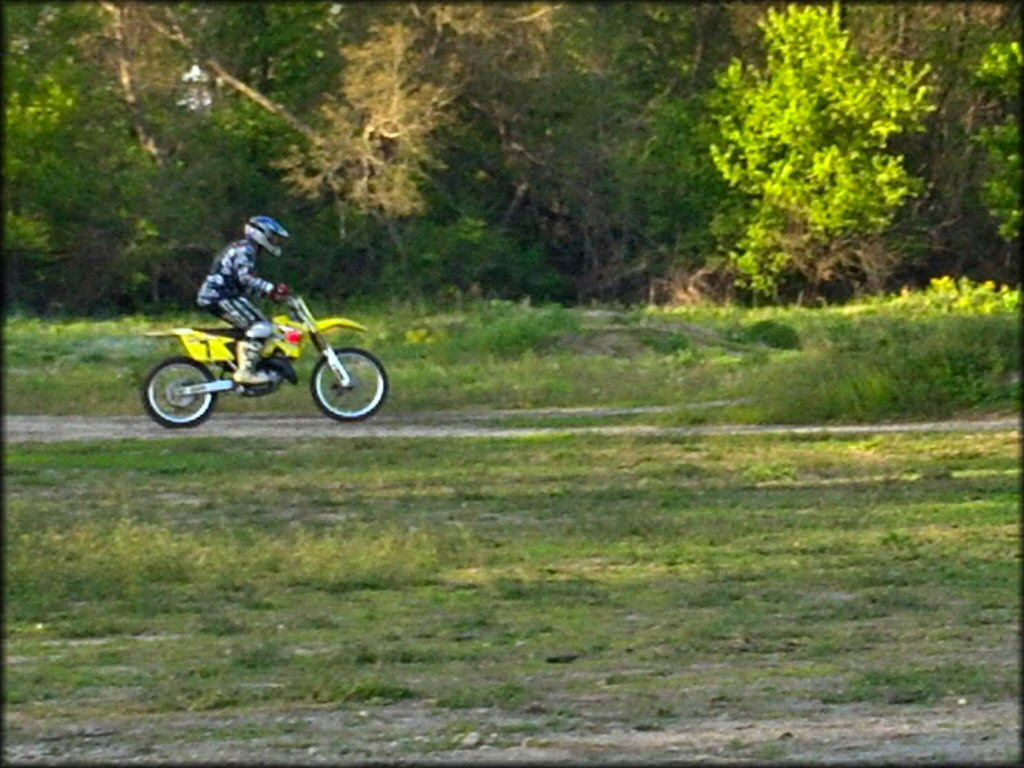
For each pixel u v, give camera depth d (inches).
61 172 4719.5
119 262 4894.2
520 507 1530.5
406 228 5221.5
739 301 5472.4
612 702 881.5
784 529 1409.9
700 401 2415.1
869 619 1087.0
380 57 4963.1
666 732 826.8
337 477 1702.8
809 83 4992.6
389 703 882.8
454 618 1084.5
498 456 1857.8
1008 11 5177.2
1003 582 1196.5
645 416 2265.0
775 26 5083.7
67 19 4768.7
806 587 1182.9
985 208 5137.8
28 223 4635.8
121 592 1152.8
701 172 5339.6
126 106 4963.1
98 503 1524.4
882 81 4963.1
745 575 1220.5
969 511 1502.2
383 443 1947.6
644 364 2967.5
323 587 1176.8
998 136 4510.3
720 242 5354.3
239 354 2046.0
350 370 2140.7
